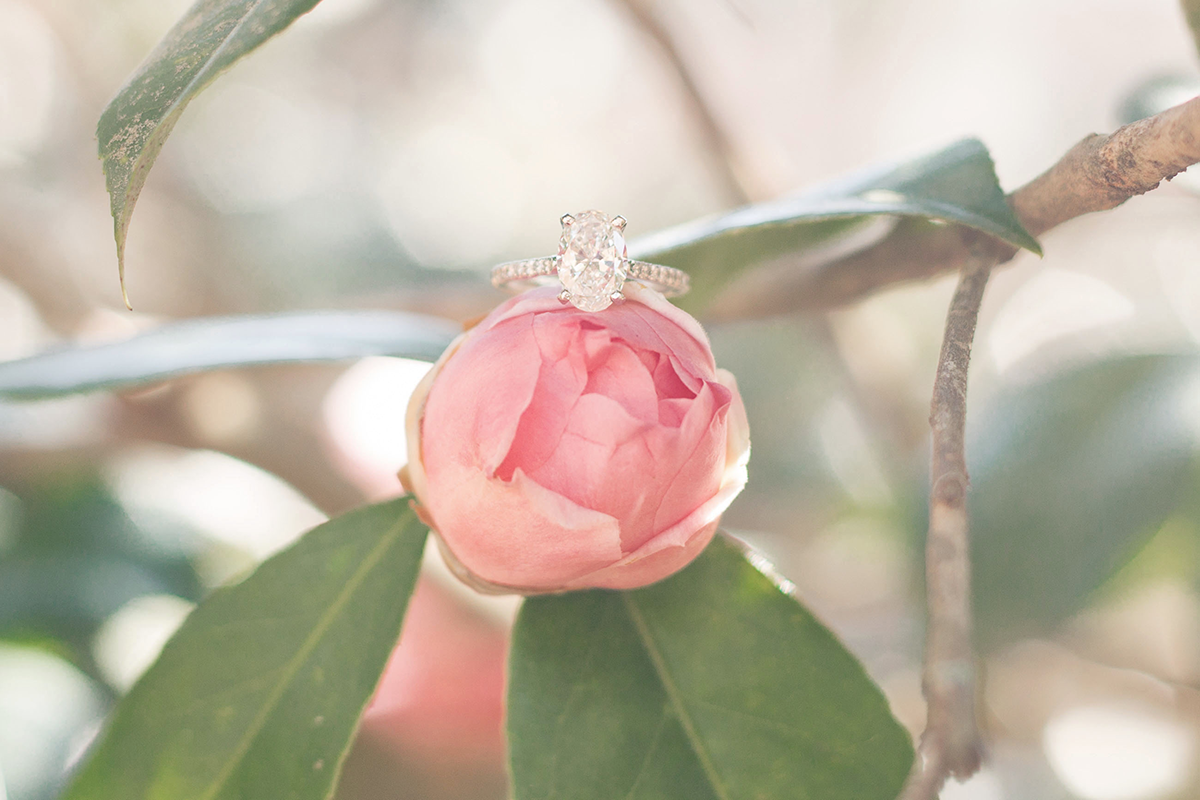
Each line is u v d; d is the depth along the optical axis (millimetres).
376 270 847
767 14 530
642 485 159
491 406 159
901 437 337
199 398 318
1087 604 252
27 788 240
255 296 650
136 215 572
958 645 140
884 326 385
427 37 846
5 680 255
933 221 198
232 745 174
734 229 183
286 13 158
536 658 175
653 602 179
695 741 173
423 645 305
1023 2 587
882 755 172
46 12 518
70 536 302
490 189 942
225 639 178
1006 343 470
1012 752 346
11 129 562
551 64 860
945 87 621
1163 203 312
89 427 310
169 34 165
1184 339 305
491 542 162
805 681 175
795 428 522
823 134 632
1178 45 544
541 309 167
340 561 181
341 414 333
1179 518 261
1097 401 272
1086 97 568
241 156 775
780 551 440
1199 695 344
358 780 280
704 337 169
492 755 291
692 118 297
